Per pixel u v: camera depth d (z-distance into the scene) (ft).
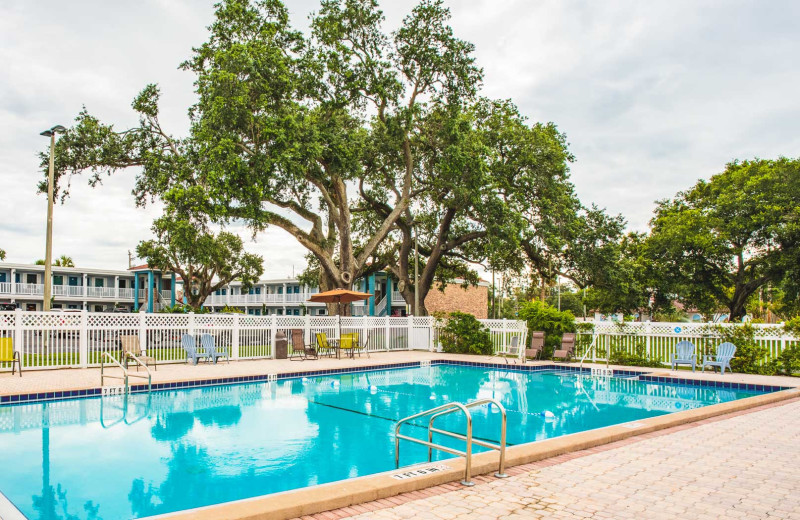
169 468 21.02
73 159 79.61
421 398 39.22
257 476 20.16
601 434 22.12
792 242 98.37
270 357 63.16
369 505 13.98
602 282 100.89
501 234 86.28
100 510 16.40
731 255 107.65
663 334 56.70
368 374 54.19
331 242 87.86
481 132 90.48
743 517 13.32
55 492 18.06
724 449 20.74
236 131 70.79
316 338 63.57
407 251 104.88
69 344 49.55
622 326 59.88
